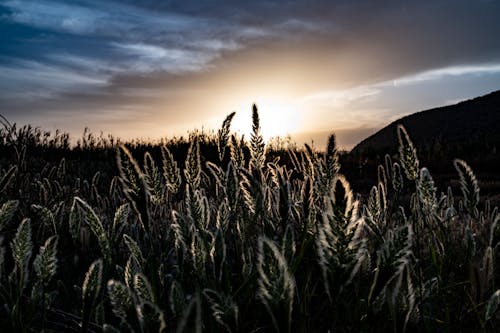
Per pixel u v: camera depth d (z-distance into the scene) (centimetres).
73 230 242
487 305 155
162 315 109
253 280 168
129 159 152
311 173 207
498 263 225
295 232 209
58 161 852
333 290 107
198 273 154
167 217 281
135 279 132
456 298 201
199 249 154
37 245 272
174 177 182
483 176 1342
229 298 120
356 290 165
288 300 95
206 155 1124
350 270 106
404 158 205
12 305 161
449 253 222
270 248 96
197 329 88
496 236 178
